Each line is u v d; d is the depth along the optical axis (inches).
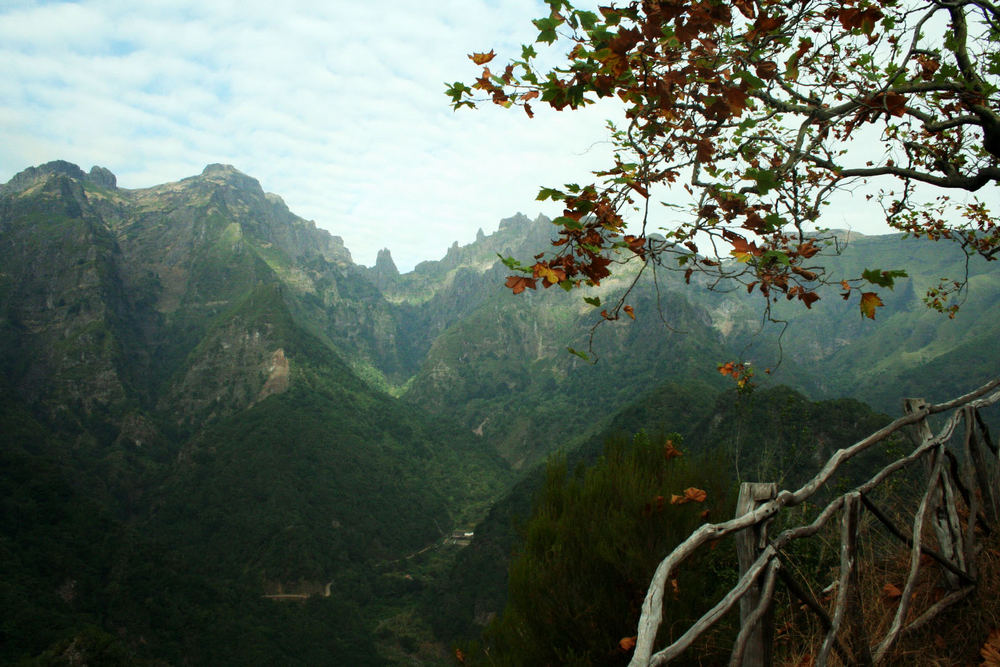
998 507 159.6
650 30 102.0
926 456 135.4
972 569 134.0
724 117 123.1
